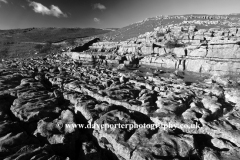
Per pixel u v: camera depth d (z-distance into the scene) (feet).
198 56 119.96
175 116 42.42
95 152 31.83
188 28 180.75
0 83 61.77
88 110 43.83
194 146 31.07
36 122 40.29
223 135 35.04
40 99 49.96
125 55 150.61
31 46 260.62
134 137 33.45
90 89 63.41
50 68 108.68
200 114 44.45
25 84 62.69
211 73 106.83
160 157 28.35
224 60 105.70
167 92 62.44
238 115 44.68
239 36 119.14
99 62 148.25
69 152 32.81
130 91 62.85
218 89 66.95
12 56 200.54
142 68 127.95
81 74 93.66
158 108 49.55
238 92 62.03
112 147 33.42
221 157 28.78
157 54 144.56
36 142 31.65
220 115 46.62
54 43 285.02
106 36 324.80
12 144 29.07
